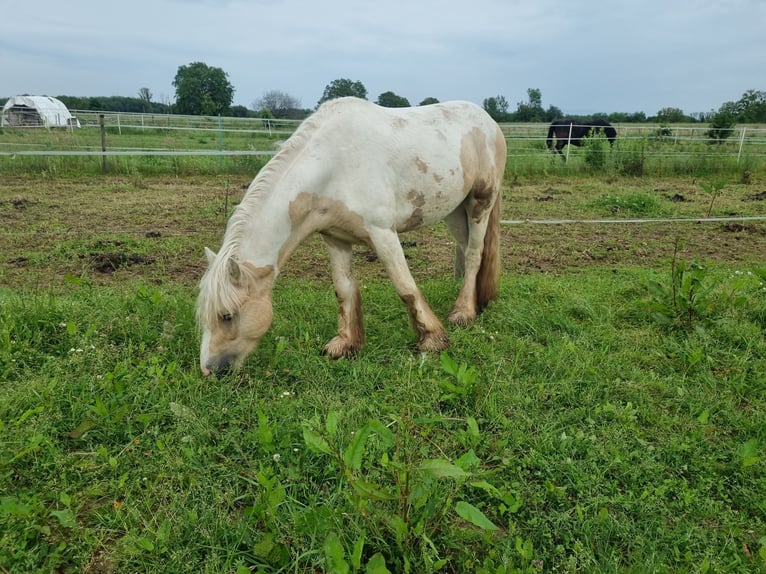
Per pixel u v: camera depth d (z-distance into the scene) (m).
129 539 1.98
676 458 2.51
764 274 4.07
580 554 1.95
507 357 3.50
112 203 8.68
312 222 3.24
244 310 3.01
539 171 12.80
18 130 16.97
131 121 24.62
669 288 4.37
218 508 2.14
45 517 2.11
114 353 3.32
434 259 6.05
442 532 2.02
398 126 3.46
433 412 2.79
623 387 3.12
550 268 5.70
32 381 2.94
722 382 3.16
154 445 2.55
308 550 1.94
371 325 4.04
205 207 8.45
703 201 9.46
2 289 4.46
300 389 3.13
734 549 2.00
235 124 22.72
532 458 2.46
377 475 2.27
